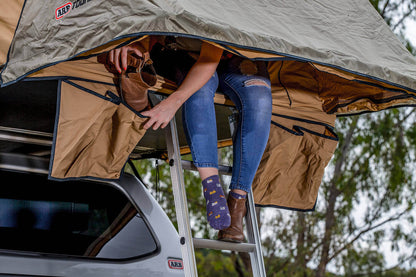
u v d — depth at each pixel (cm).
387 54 318
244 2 272
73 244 276
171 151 296
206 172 290
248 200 316
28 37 248
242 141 307
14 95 302
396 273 1243
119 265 280
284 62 358
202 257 1385
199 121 291
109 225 294
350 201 1204
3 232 261
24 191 279
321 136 362
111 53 262
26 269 252
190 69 289
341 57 281
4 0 265
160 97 326
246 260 1185
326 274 1223
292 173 361
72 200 290
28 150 320
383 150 1229
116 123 276
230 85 313
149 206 316
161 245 301
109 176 284
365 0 350
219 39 234
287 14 292
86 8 235
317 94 367
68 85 262
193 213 1186
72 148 263
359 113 375
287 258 1156
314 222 1188
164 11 219
